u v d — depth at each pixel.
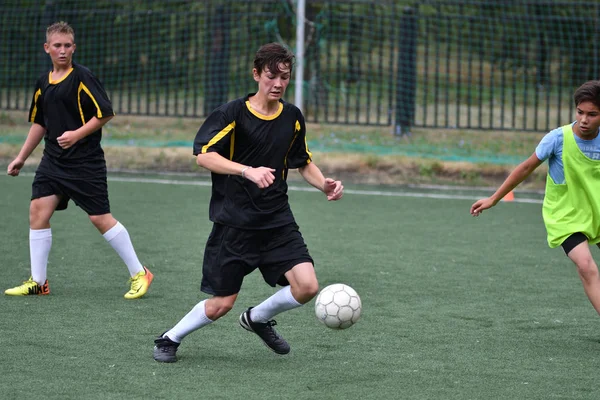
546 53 47.62
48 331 13.52
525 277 18.27
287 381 11.39
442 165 32.56
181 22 51.56
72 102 15.62
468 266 19.20
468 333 13.99
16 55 43.00
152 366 11.89
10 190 27.97
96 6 47.53
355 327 14.23
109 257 19.38
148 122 39.75
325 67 48.28
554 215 13.51
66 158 15.72
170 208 25.78
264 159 11.75
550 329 14.34
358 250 20.69
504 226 24.33
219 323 14.34
